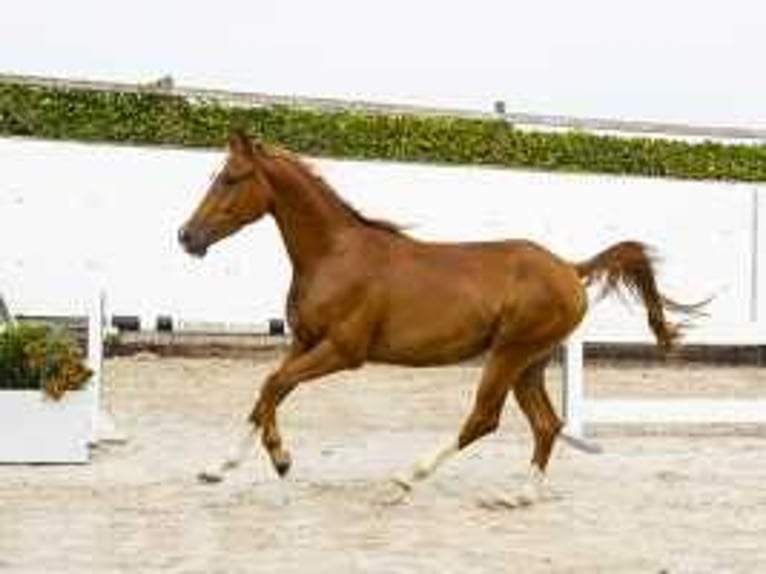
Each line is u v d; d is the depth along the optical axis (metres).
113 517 10.21
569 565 9.04
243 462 12.34
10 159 21.75
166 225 22.30
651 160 24.50
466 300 10.94
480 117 24.72
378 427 16.30
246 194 11.05
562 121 25.03
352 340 10.91
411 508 10.95
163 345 22.42
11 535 9.49
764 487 12.35
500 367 11.05
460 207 23.48
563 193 23.84
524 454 14.12
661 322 11.80
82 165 21.98
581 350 14.90
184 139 22.58
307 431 15.76
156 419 16.08
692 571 8.96
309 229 10.99
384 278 10.94
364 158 23.31
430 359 11.05
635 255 11.60
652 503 11.45
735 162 24.84
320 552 9.22
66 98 22.23
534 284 11.02
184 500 10.95
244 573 8.55
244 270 22.47
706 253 24.30
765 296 24.48
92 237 22.05
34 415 12.40
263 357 22.09
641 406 15.01
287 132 23.06
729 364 24.14
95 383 13.24
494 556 9.24
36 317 21.89
